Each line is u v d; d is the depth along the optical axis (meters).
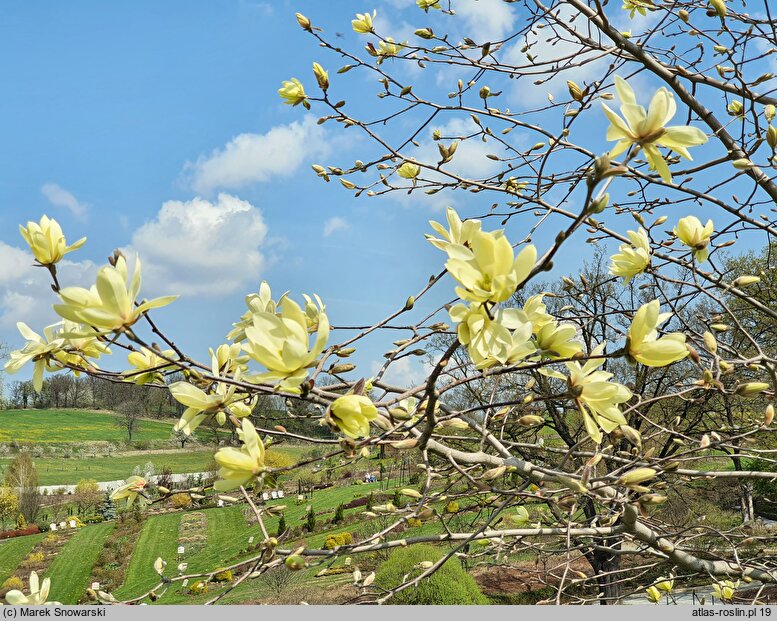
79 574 17.56
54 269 1.41
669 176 1.27
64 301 1.17
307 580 7.46
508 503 2.22
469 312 1.12
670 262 2.55
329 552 1.63
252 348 1.13
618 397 1.28
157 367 1.33
